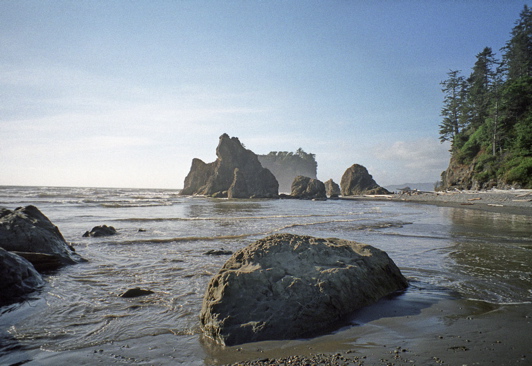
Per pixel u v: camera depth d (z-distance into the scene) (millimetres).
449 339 3854
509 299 5504
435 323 4418
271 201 60625
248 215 25672
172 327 4520
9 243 7930
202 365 3385
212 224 18672
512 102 53531
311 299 4500
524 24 62688
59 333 4309
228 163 82562
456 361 3254
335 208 37406
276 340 3977
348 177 91000
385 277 5863
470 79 72688
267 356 3570
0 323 4652
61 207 32781
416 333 4074
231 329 4059
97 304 5484
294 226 17672
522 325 4297
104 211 28438
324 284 4770
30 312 5090
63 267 8016
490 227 16531
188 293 6113
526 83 52281
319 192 78250
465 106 71938
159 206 37688
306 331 4180
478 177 53469
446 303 5273
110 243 11641
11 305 5395
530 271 7449
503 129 55375
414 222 19625
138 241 11961
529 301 5395
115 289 6336
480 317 4637
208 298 4547
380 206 42406
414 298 5523
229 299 4359
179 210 31141
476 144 62656
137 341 4059
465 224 18203
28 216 9039
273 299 4410
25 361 3520
